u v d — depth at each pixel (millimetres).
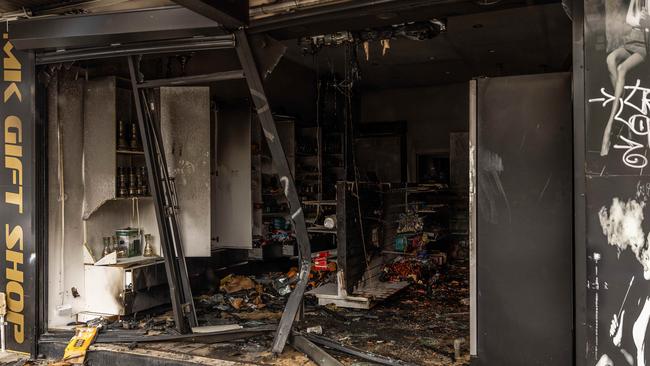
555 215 2889
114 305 4508
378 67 9086
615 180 2461
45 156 4133
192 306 4207
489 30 6910
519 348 2963
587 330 2523
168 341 3926
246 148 6480
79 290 4617
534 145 2939
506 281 2992
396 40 7293
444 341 4004
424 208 7586
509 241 2986
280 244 7230
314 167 8492
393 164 10812
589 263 2512
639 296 2430
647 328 2420
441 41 7410
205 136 5012
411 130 11039
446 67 9102
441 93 10789
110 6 3969
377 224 6117
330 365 3236
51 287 4355
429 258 6746
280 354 3584
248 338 3986
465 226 9297
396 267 6203
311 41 4598
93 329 4066
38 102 4059
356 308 5102
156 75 5398
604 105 2469
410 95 11062
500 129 3010
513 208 2979
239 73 3619
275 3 3438
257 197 7191
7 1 3916
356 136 11000
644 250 2418
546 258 2906
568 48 7891
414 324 4539
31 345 4023
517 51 8031
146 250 5059
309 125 8625
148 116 4160
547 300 2900
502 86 3014
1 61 4129
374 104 11375
